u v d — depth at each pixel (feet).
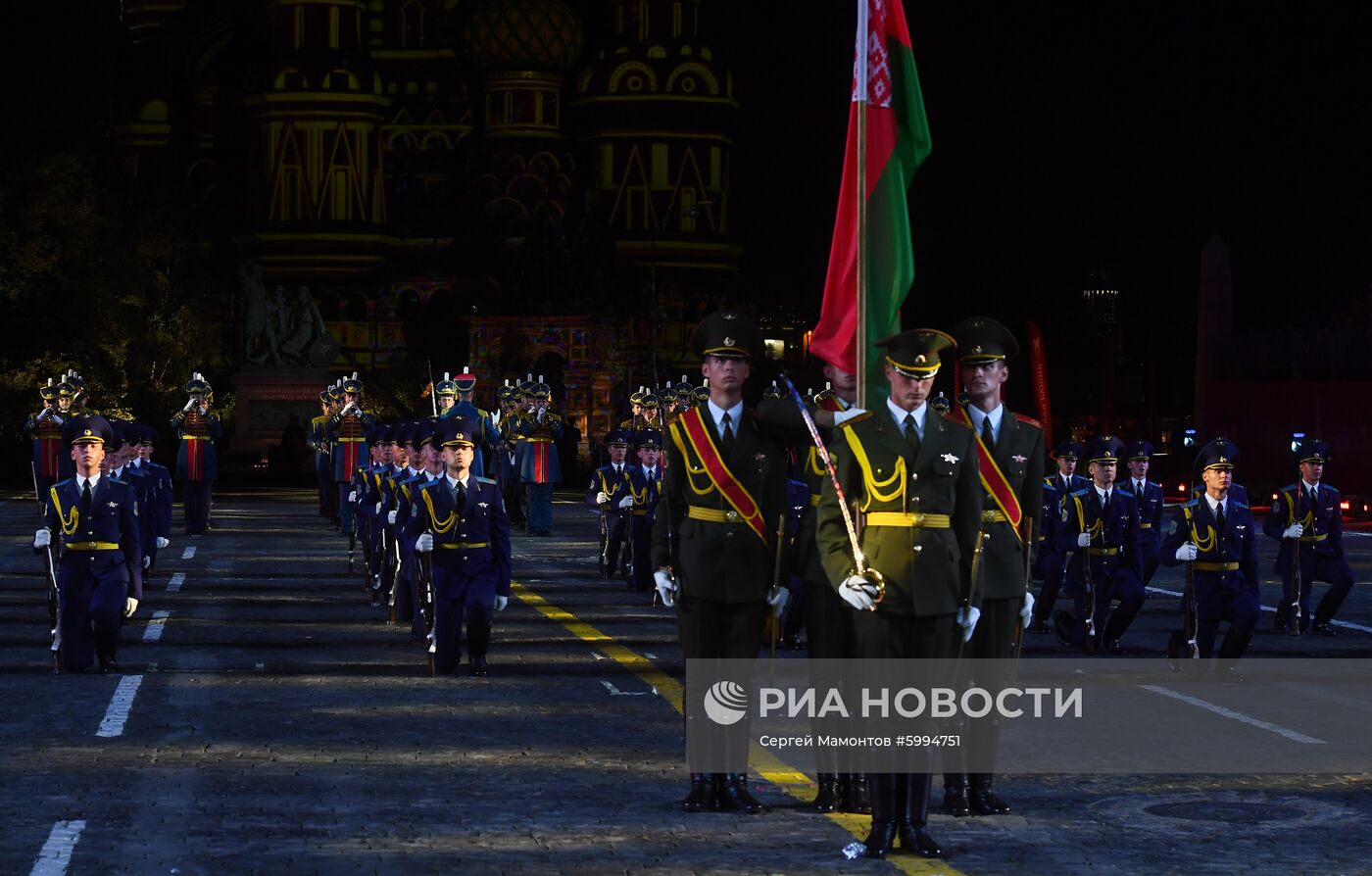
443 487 52.01
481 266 299.99
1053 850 31.27
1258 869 30.04
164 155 315.58
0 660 53.98
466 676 51.93
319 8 297.12
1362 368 167.73
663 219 314.96
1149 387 271.49
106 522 51.49
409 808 34.09
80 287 229.45
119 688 48.73
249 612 67.97
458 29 311.68
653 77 313.53
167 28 318.45
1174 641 53.31
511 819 33.22
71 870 29.35
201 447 112.88
